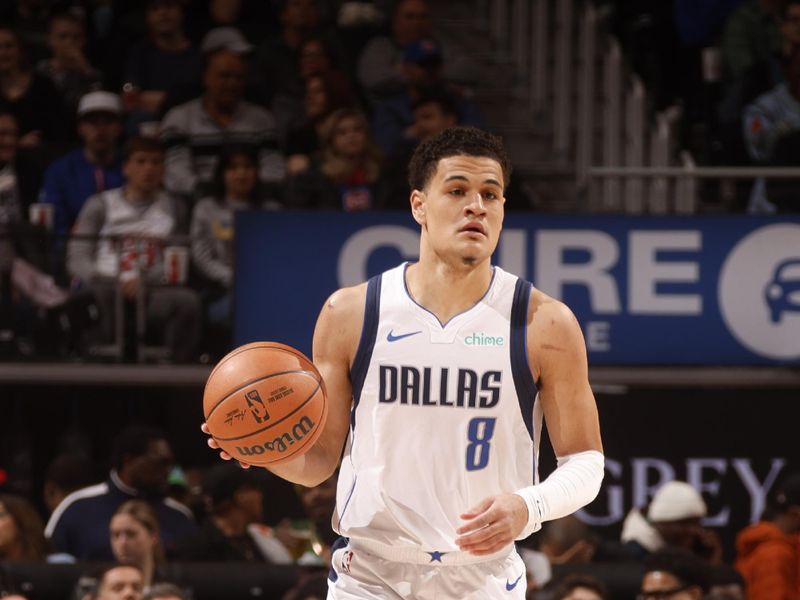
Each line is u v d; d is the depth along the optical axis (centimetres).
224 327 2050
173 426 2111
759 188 2161
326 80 2412
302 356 843
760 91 2375
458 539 784
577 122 2627
